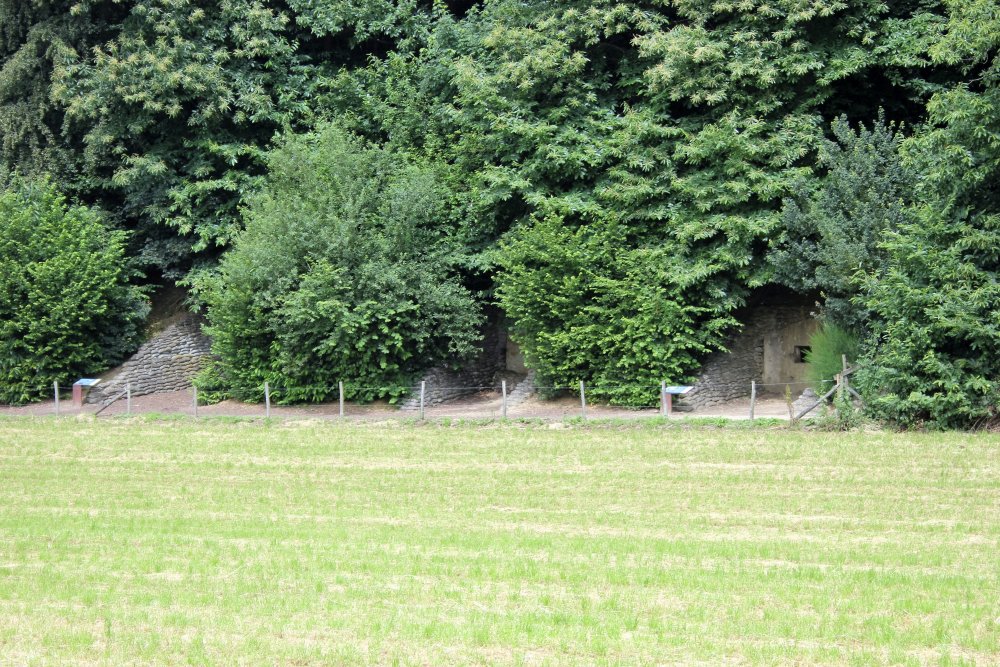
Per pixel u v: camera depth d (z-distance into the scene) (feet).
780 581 160.15
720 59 349.00
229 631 138.82
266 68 448.65
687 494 229.25
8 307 414.00
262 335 395.14
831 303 314.76
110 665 126.82
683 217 350.84
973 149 273.95
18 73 428.56
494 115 375.45
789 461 256.52
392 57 430.61
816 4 338.54
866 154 323.78
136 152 440.04
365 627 138.31
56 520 213.87
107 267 428.56
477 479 252.21
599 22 369.30
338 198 387.34
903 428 286.05
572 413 342.85
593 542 187.62
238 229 415.44
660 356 341.21
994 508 209.87
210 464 279.69
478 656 127.44
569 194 369.71
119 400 418.92
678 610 145.89
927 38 341.00
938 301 274.77
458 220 398.42
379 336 372.38
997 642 131.13
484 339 419.95
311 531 199.82
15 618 145.89
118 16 442.09
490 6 408.26
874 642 132.26
